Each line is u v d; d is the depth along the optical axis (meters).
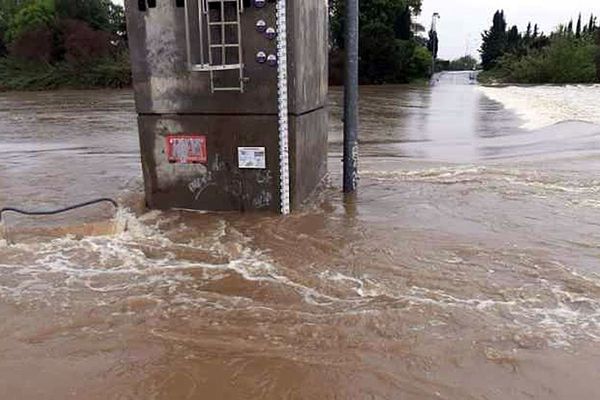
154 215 7.63
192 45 7.16
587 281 5.27
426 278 5.41
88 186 9.51
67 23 58.91
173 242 6.56
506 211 7.60
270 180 7.52
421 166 11.13
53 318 4.72
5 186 9.64
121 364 4.05
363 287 5.24
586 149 12.87
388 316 4.66
